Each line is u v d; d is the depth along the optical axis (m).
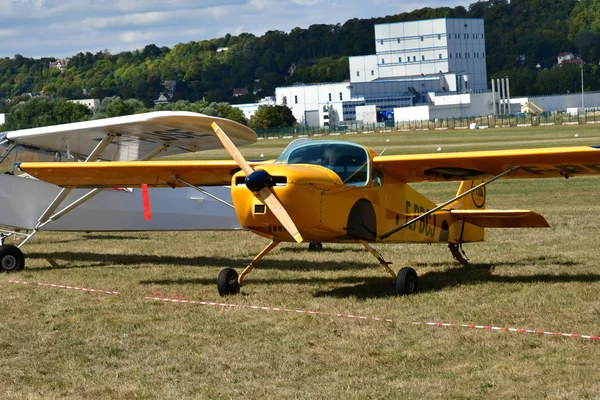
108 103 121.12
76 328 9.16
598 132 66.25
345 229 10.56
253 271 13.05
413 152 49.84
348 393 6.78
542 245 14.90
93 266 13.91
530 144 52.59
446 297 10.42
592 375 7.02
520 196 24.72
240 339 8.54
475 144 56.84
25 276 12.80
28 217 14.13
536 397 6.57
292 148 11.12
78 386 7.14
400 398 6.64
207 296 10.89
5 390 7.07
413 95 143.00
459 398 6.61
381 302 10.20
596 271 12.06
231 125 12.91
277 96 144.12
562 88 184.25
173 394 6.88
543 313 9.32
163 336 8.73
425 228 12.29
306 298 10.58
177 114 12.29
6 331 9.06
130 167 11.99
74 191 14.49
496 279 11.69
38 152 14.82
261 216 10.08
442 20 170.75
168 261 14.44
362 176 10.88
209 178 12.64
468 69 177.75
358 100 135.75
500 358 7.64
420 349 8.02
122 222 14.91
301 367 7.52
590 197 23.66
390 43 175.88
